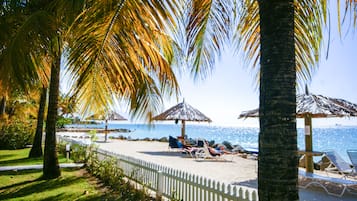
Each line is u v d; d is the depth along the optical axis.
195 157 13.88
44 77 6.46
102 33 3.57
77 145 11.02
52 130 7.70
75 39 3.60
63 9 4.02
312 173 7.85
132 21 3.59
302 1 3.46
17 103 15.48
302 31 3.67
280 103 2.01
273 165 1.98
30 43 4.19
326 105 8.47
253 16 3.90
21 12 5.23
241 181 8.44
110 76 4.20
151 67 5.28
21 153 13.25
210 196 4.67
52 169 7.59
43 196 5.83
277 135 1.99
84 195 5.93
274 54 2.07
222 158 13.82
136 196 5.88
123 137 28.50
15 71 3.89
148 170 6.54
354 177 8.75
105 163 7.69
